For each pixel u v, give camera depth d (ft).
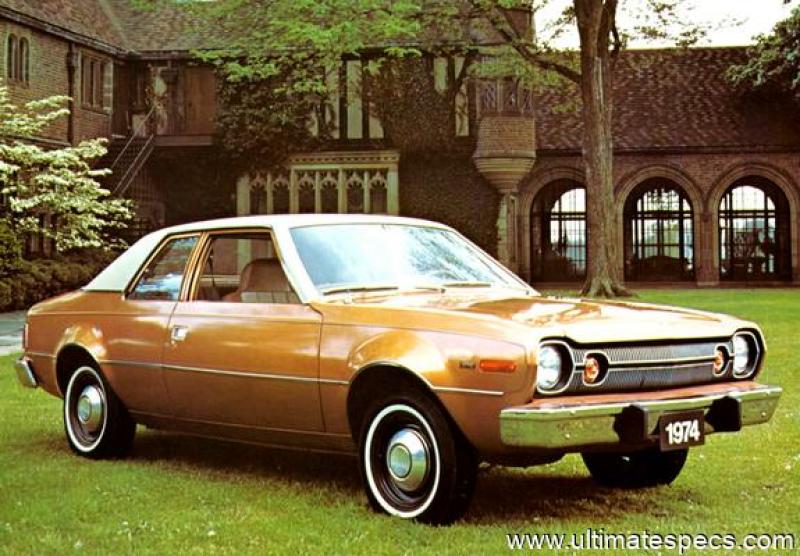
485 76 90.33
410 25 70.85
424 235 20.04
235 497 17.40
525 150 99.19
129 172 96.43
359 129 102.01
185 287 19.80
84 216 82.53
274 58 98.73
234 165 103.19
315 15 70.13
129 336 20.26
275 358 17.42
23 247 82.99
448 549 14.05
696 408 15.46
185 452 21.80
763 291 93.20
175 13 108.68
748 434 22.74
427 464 15.40
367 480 16.20
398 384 15.80
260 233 18.97
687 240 110.22
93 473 19.56
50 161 80.33
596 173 72.08
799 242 105.60
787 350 39.32
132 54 103.91
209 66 105.70
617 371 15.24
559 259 110.93
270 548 14.19
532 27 90.74
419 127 101.45
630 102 111.55
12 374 36.01
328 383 16.61
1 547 14.35
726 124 107.34
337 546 14.21
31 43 88.12
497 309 16.19
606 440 14.70
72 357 21.62
